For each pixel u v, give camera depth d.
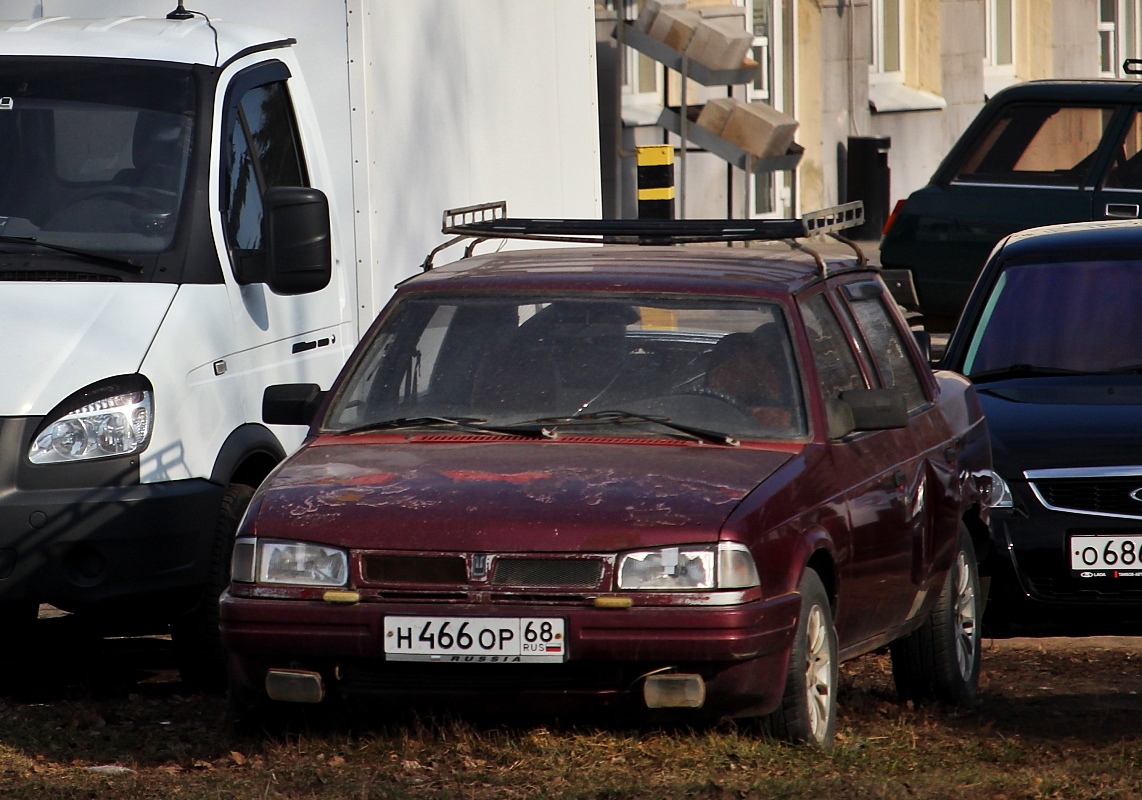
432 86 36.69
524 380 24.02
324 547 21.17
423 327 24.83
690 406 23.44
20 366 25.83
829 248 87.31
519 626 20.59
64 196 28.11
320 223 28.81
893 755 22.62
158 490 26.14
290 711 22.45
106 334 26.36
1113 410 32.66
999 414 32.81
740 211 92.19
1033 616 31.34
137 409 26.08
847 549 23.06
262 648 21.28
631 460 22.27
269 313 29.22
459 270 25.83
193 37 30.00
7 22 30.62
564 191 44.97
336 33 33.09
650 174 64.62
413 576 20.94
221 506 27.42
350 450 23.27
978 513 29.03
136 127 28.55
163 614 27.05
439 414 23.91
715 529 20.73
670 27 76.69
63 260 26.98
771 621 20.86
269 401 24.97
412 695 21.03
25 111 28.62
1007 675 30.61
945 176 57.72
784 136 78.69
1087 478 31.05
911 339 28.11
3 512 25.25
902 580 25.09
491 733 22.27
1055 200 55.62
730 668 20.67
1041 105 56.78
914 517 25.48
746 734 22.11
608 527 20.77
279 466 23.20
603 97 81.69
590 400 23.64
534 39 42.88
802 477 22.33
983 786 21.03
